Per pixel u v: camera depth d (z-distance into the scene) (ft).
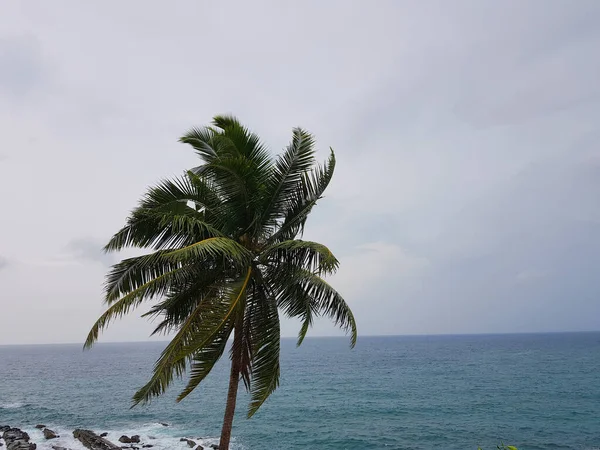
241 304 32.83
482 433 112.06
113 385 235.81
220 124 40.57
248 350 36.01
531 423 122.52
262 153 39.81
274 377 35.78
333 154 39.27
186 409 153.28
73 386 233.35
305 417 135.64
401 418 132.67
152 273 35.65
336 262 30.17
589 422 122.52
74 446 96.12
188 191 36.70
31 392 208.74
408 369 305.94
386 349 654.53
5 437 102.17
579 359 366.43
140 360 491.31
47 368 378.12
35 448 90.68
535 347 595.88
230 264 37.17
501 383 213.25
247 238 38.45
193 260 35.35
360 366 341.62
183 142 37.68
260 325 35.37
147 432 115.75
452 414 137.59
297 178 39.27
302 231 38.65
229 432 34.37
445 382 223.71
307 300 38.91
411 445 101.96
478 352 502.79
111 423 129.39
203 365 32.42
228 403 34.81
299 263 36.96
